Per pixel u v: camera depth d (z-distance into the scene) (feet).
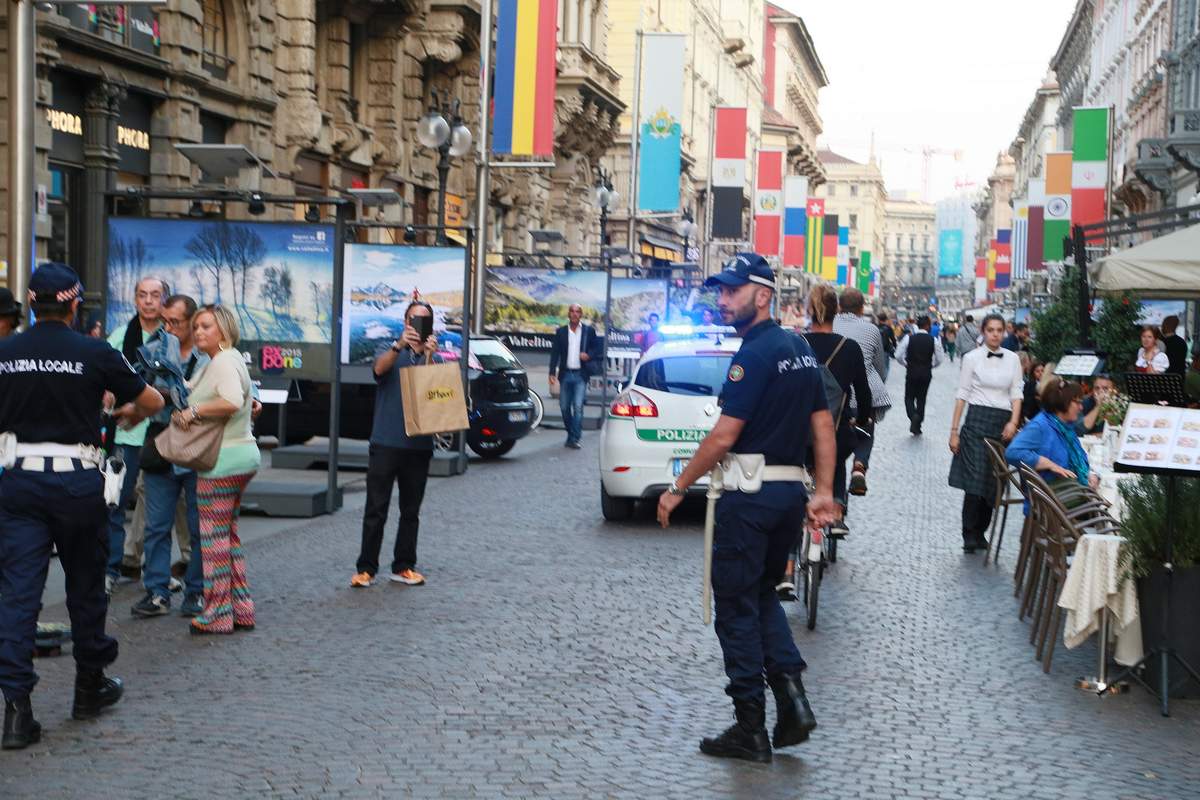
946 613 32.91
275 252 45.85
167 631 29.30
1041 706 24.89
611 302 94.89
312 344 46.14
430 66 117.39
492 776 20.11
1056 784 20.35
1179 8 164.76
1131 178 179.42
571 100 145.89
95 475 22.29
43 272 22.21
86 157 70.64
